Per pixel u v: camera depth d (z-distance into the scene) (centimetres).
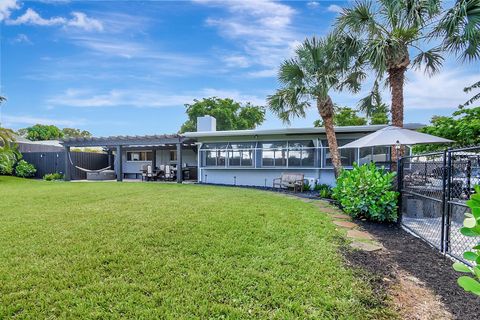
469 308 305
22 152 2353
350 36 1092
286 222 646
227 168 1722
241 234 546
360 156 1466
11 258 423
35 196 1068
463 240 550
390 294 334
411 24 945
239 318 285
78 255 435
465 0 824
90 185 1566
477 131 1121
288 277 369
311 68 1174
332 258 435
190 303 309
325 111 1217
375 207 681
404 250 493
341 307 304
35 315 288
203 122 1912
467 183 614
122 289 335
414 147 1548
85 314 288
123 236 527
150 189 1339
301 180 1366
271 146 1647
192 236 527
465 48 918
